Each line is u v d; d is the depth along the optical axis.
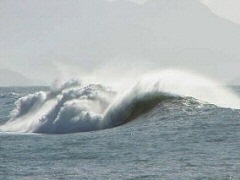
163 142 71.00
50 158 65.00
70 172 58.16
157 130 79.44
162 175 55.81
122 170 58.19
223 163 59.19
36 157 65.81
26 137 83.12
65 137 80.62
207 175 55.25
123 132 80.62
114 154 65.56
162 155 63.97
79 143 73.75
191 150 65.75
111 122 91.00
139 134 77.75
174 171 57.06
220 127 77.69
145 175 56.06
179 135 74.69
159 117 88.25
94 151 67.75
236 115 85.06
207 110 89.19
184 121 83.69
